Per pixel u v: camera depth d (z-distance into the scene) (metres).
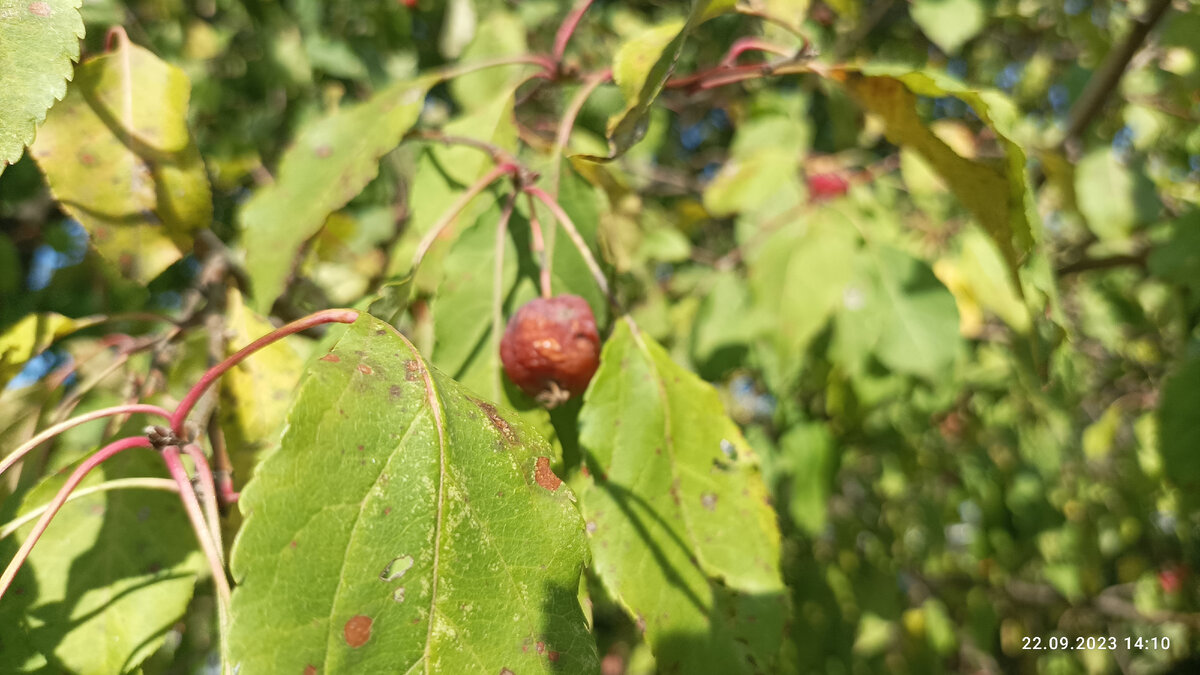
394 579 0.05
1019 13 0.26
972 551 0.29
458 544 0.06
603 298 0.11
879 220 0.20
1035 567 0.35
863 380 0.19
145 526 0.09
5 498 0.10
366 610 0.05
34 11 0.07
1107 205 0.19
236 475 0.10
